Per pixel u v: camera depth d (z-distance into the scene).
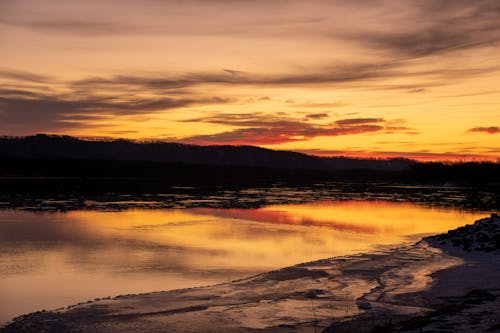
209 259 21.78
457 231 28.75
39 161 195.62
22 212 43.03
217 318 12.66
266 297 14.83
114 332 11.55
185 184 119.69
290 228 33.47
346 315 12.94
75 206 49.97
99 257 22.09
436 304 14.00
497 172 158.00
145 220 37.69
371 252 23.55
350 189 112.12
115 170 198.50
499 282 16.83
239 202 59.00
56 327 11.90
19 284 17.12
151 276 18.42
